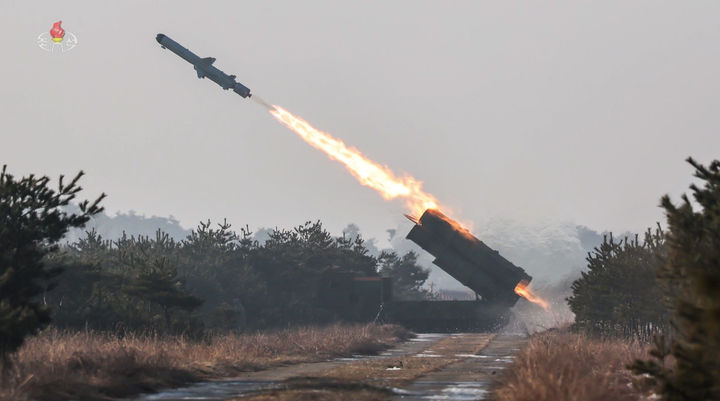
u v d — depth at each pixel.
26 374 92.56
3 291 93.81
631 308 159.88
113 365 106.06
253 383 108.50
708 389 57.50
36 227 97.56
